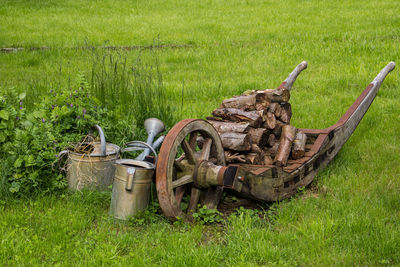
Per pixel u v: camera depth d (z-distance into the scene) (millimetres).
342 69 10891
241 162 4930
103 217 4457
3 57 12453
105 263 3654
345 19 17719
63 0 24672
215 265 3662
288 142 5176
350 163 5812
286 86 6027
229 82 9875
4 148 5094
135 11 21859
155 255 3785
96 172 4844
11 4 23234
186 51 13445
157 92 6836
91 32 16641
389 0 21484
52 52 12969
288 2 22891
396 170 5559
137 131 5863
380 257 3732
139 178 4324
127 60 11828
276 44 13844
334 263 3695
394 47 12375
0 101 5215
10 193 4789
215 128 4703
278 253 3762
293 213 4492
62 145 5086
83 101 5812
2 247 3811
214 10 21719
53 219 4332
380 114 7633
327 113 7801
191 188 4562
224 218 4574
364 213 4449
